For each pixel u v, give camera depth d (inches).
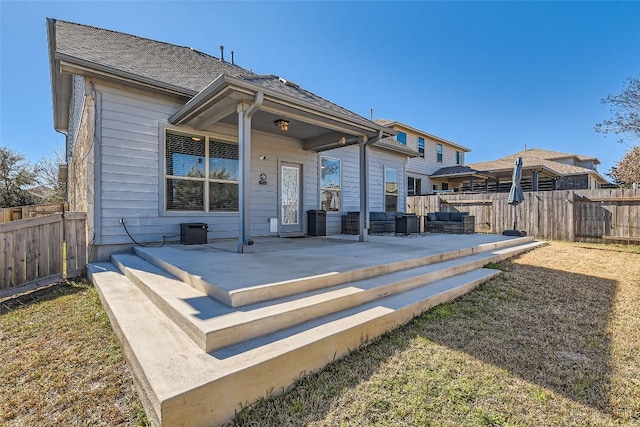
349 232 383.9
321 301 115.2
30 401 83.8
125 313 115.6
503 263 240.1
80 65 200.2
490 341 118.7
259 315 98.4
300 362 89.6
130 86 230.4
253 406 78.7
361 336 109.6
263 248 230.2
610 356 109.4
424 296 146.4
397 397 85.2
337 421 76.2
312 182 359.6
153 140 243.4
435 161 800.9
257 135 310.0
